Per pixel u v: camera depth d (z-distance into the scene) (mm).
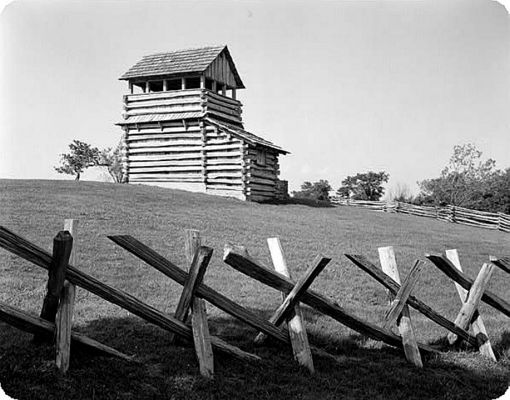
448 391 5785
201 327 5594
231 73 26219
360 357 6453
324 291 9484
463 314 6961
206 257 5480
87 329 6629
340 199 29797
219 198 21734
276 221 17438
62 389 5027
